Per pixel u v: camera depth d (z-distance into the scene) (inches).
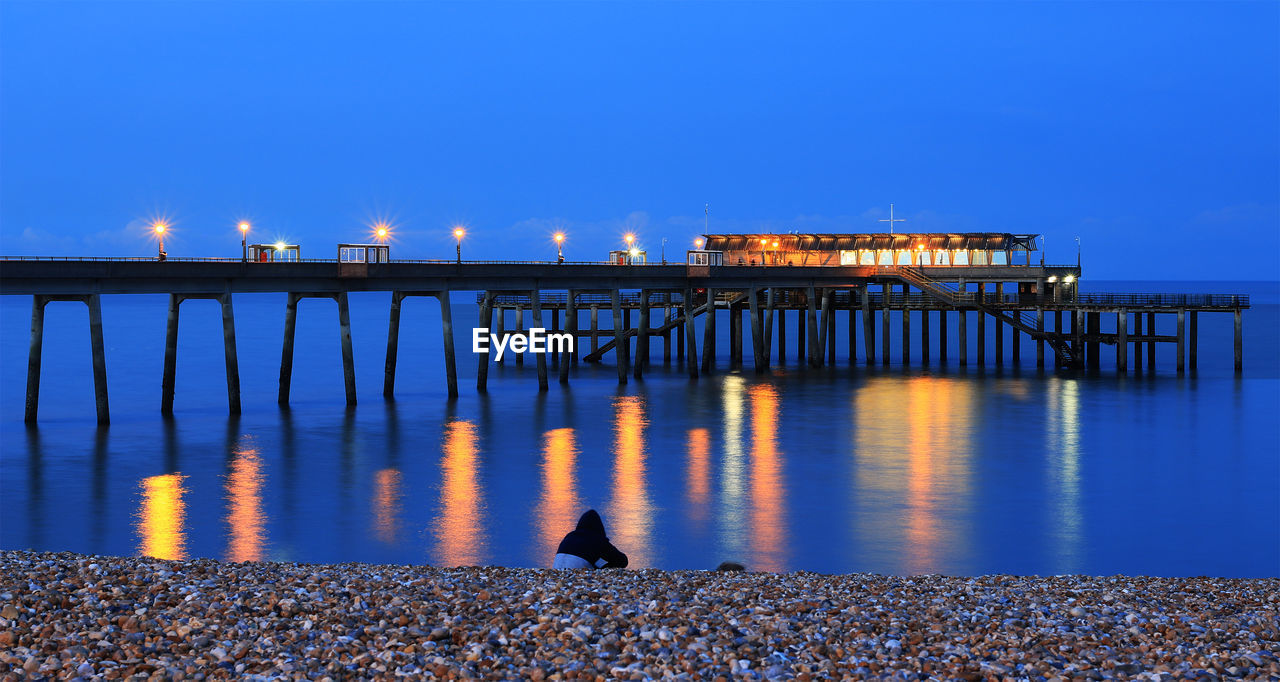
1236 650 503.8
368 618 520.4
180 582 593.6
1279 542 1146.7
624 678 434.3
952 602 631.8
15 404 2191.2
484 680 431.2
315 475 1462.8
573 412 2121.1
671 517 1234.6
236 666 442.9
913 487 1407.5
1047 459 1611.7
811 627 527.2
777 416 2081.7
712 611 560.1
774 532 1168.2
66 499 1305.4
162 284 1895.9
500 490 1376.7
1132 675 461.4
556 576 694.5
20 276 1715.1
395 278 2220.7
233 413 2010.3
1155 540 1152.2
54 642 464.4
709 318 3120.1
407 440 1755.7
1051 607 618.5
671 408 2194.9
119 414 2014.0
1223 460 1601.9
